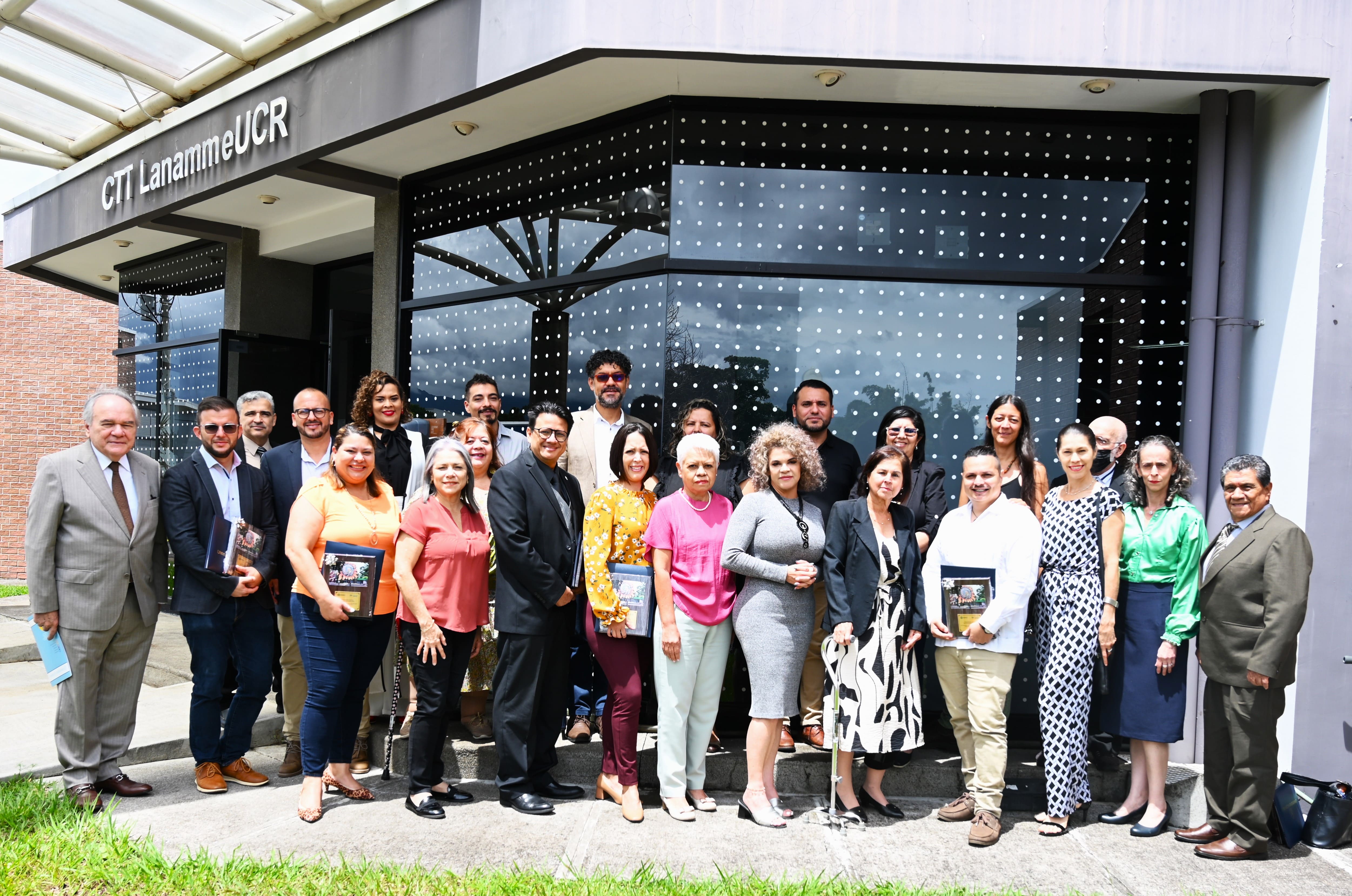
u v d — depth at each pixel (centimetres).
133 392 928
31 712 561
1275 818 397
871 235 507
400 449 474
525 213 570
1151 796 406
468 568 405
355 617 395
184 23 553
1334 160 445
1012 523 396
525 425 567
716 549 404
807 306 507
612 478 472
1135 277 508
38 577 395
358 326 806
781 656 397
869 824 402
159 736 491
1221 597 385
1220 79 453
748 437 503
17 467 1502
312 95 546
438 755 405
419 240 629
